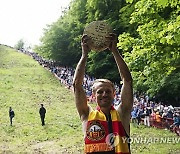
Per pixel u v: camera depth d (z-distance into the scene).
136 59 15.75
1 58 66.50
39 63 60.91
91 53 42.19
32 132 24.31
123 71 4.36
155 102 29.83
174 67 15.26
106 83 4.20
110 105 4.17
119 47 16.50
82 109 4.24
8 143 21.59
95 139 3.96
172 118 23.08
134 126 24.30
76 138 22.33
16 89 40.12
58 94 39.19
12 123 26.61
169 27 12.29
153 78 15.83
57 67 54.06
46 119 27.83
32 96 37.34
